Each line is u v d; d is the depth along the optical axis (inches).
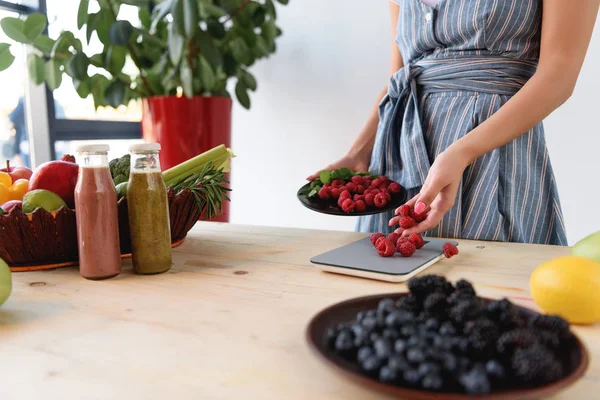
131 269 32.0
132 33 79.9
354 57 98.7
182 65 84.4
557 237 46.5
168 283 28.6
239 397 16.1
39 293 27.2
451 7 44.3
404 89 48.5
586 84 78.7
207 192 35.5
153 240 30.1
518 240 44.3
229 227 46.3
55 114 91.4
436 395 13.1
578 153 80.9
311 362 18.5
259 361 18.6
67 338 21.0
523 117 37.3
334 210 41.2
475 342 15.1
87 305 25.1
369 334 15.9
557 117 81.5
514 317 16.5
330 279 28.8
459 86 45.0
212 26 84.6
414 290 19.1
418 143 46.4
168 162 88.0
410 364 14.2
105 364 18.6
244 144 112.7
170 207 33.9
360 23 96.9
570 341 16.4
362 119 100.0
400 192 43.6
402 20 50.1
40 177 32.5
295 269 31.1
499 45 43.3
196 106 86.5
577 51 37.4
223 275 30.1
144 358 19.0
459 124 44.8
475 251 34.8
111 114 104.4
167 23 88.4
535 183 45.4
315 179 49.0
